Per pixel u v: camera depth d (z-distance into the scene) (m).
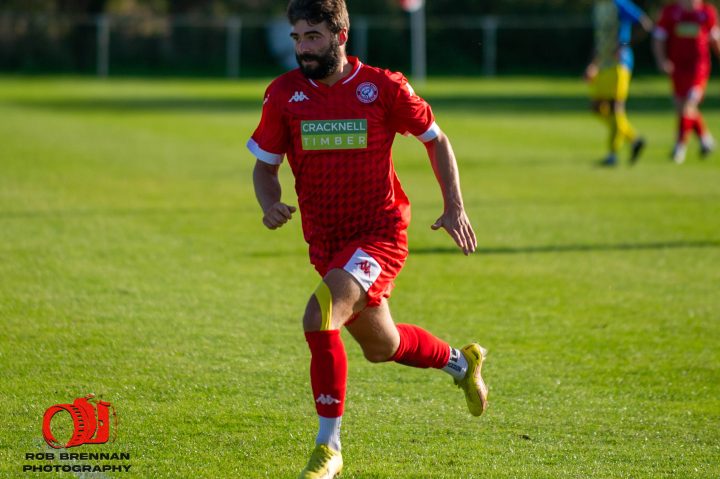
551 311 23.95
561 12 129.88
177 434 15.84
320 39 13.77
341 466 14.11
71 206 36.34
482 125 68.31
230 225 33.69
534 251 30.41
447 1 128.50
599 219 35.44
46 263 27.50
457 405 17.53
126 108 78.75
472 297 25.14
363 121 14.24
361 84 14.29
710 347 21.28
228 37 129.50
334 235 14.70
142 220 34.12
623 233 33.12
